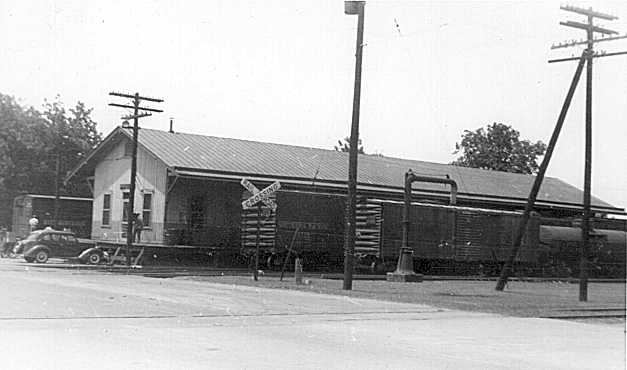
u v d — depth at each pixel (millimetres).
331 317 16641
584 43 26766
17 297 17703
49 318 14102
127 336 12016
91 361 9562
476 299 23969
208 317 15469
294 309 17984
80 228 49719
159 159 40000
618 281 47781
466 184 54531
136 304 17266
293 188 42562
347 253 26203
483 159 90875
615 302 26734
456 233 42719
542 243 47531
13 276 26047
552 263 48188
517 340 14109
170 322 14258
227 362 9828
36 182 64062
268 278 31078
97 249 37906
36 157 64438
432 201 49750
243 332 13281
